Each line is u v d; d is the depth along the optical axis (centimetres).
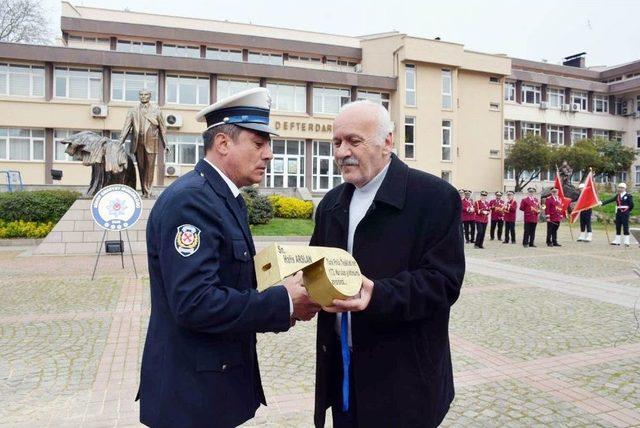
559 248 1588
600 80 4759
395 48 3422
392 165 224
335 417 236
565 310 709
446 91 3541
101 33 3234
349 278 181
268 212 2111
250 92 203
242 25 3653
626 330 600
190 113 2988
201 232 178
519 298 794
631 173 4550
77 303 743
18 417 362
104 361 484
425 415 209
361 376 212
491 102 3781
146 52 3356
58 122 2798
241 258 192
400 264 213
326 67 3703
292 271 170
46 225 1714
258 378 222
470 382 434
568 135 4388
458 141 3659
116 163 1447
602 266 1158
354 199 232
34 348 524
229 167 204
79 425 350
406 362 211
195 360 186
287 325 179
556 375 450
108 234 1425
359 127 213
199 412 184
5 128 2780
